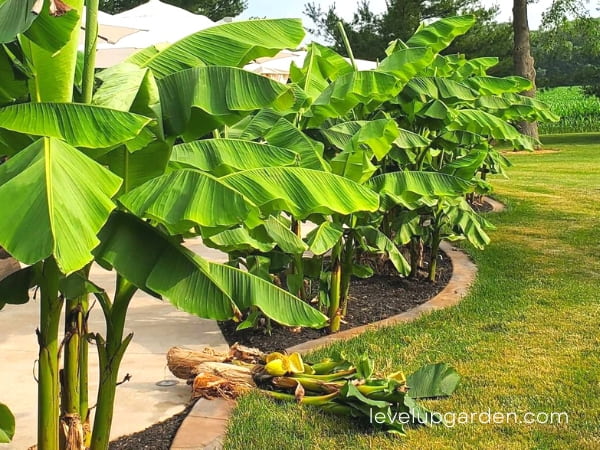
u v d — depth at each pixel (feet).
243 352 15.97
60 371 9.95
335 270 19.21
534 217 39.34
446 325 19.52
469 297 22.57
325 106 16.92
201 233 9.37
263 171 10.11
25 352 17.65
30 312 21.33
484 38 93.45
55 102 8.18
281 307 10.00
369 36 94.89
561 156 81.92
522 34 77.61
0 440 8.39
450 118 22.66
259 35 10.96
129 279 8.66
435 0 92.63
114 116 7.64
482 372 15.87
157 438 12.85
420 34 24.14
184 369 15.39
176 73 9.62
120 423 13.50
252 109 9.01
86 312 10.15
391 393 13.29
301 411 13.55
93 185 7.39
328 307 19.69
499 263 27.84
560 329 19.02
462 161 22.02
